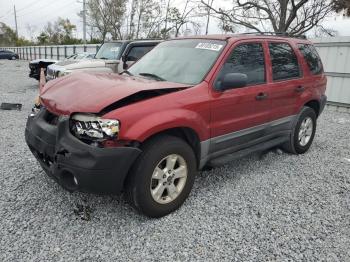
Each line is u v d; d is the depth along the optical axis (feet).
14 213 11.32
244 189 13.96
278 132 16.71
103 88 11.09
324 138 23.18
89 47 87.66
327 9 63.36
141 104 10.62
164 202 11.46
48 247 9.70
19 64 114.01
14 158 16.35
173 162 11.44
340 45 33.99
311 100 18.62
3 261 9.04
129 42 34.17
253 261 9.52
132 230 10.70
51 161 11.15
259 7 68.39
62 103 10.94
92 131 9.91
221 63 13.04
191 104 11.71
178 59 13.98
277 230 11.05
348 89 34.12
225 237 10.56
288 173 15.96
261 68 15.07
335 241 10.59
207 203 12.62
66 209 11.69
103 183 10.02
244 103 13.79
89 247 9.80
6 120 24.88
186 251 9.82
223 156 13.85
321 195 13.74
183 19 68.85
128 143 10.28
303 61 17.98
